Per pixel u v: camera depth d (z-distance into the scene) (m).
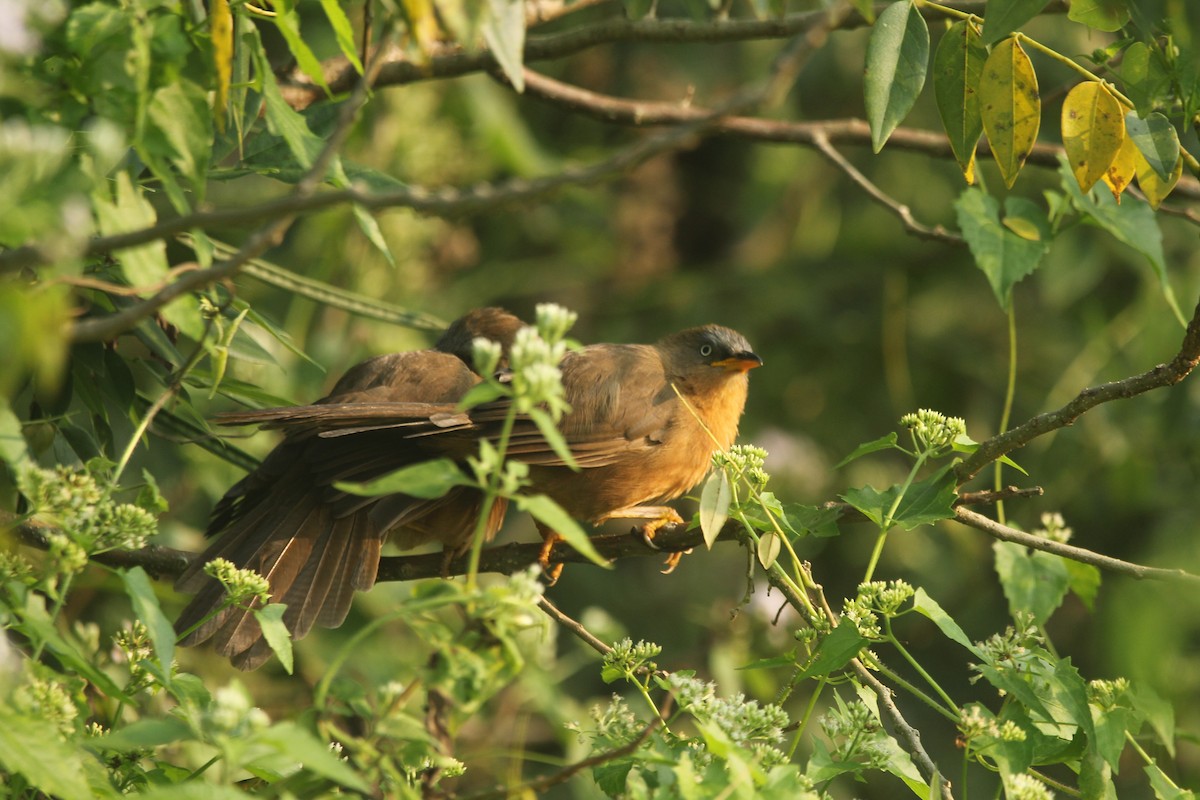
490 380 5.45
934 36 12.56
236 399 9.94
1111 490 15.40
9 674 5.83
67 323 5.61
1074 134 8.55
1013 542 8.38
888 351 18.33
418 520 10.48
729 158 21.27
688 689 6.57
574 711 13.92
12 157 5.59
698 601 17.66
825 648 7.18
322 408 9.26
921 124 18.27
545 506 5.28
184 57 6.14
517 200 5.11
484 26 6.45
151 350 9.49
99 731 6.87
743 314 19.69
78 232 5.59
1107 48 8.54
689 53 19.56
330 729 5.45
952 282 19.08
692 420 11.92
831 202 20.14
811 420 18.92
